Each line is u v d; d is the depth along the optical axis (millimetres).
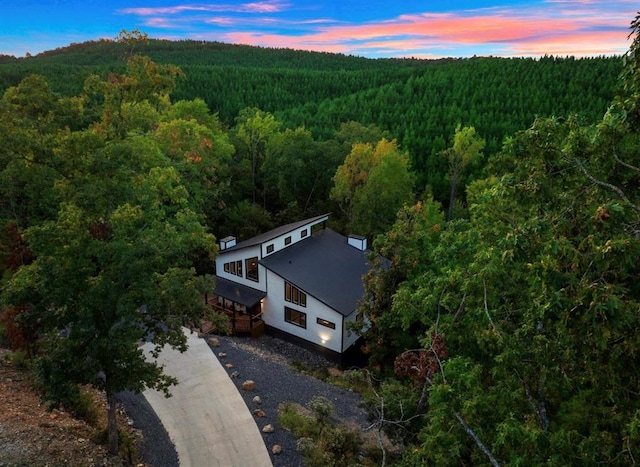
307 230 33000
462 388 10125
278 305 28750
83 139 16453
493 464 8617
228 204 43938
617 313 5773
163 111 40000
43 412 15164
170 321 13320
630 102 7141
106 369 12859
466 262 15938
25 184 24328
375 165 39750
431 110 82125
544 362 9062
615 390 8055
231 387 20859
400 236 21688
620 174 7945
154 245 12812
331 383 23312
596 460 8102
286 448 16875
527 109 82125
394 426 14258
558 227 7488
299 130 46312
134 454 15227
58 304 12281
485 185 32438
